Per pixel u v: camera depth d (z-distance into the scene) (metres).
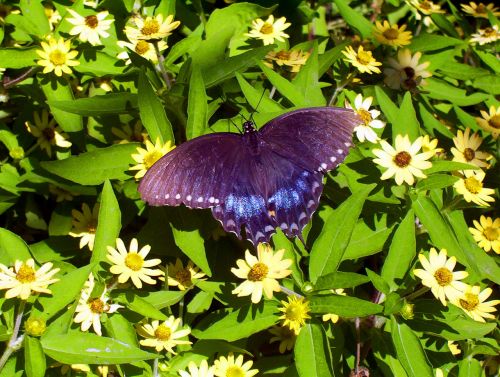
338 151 0.46
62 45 0.51
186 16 0.59
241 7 0.56
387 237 0.49
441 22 0.62
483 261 0.50
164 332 0.47
